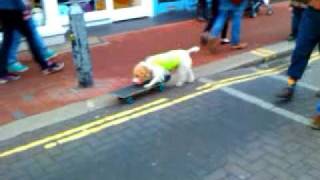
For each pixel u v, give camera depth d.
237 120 3.57
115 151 3.16
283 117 3.60
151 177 2.83
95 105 3.92
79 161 3.06
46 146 3.27
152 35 6.08
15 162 3.07
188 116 3.66
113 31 6.26
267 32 6.23
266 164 2.93
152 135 3.37
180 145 3.21
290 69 3.80
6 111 3.84
